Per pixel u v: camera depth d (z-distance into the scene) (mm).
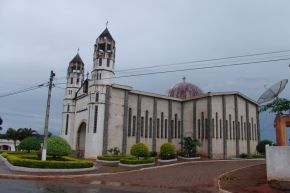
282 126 20031
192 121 49750
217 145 45906
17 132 76188
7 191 13898
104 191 16172
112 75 44469
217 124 46844
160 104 49688
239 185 19359
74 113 53031
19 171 23391
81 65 55719
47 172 23875
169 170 29938
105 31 46094
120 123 43594
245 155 47469
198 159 42281
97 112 42250
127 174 26297
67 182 19672
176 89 57938
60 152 28141
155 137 47375
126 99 44875
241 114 50938
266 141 47719
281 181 17844
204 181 22938
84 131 50000
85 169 26484
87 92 47156
